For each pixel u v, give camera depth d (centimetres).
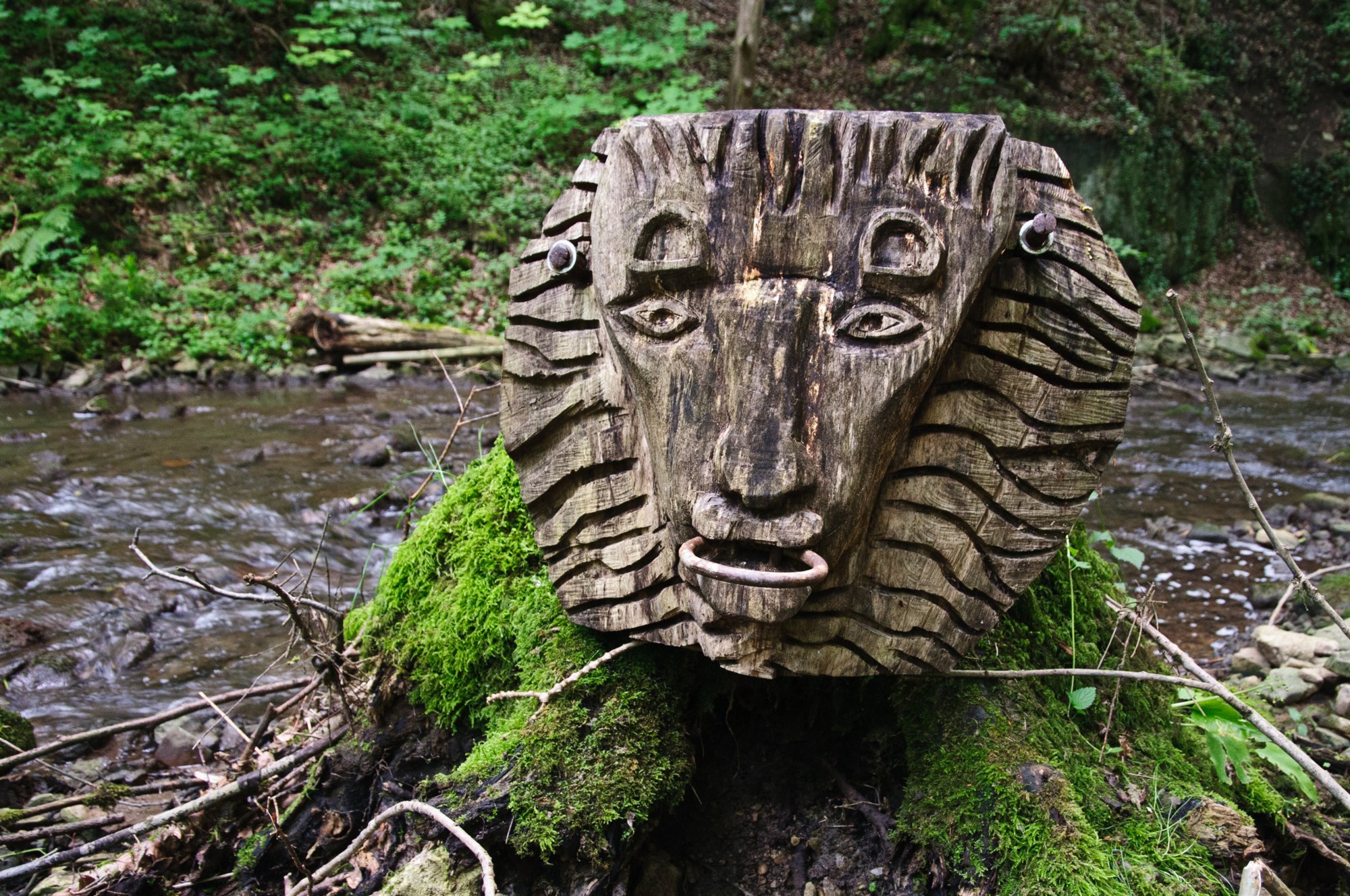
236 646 346
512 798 163
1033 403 159
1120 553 232
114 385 688
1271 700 278
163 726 284
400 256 855
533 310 171
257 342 757
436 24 1035
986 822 168
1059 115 1095
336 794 198
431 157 940
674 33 1066
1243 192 1281
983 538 162
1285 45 1338
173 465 525
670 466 149
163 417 623
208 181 849
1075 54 1152
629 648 176
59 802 222
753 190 147
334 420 627
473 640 200
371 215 897
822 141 145
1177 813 178
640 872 177
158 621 363
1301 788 183
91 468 513
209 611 372
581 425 169
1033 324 158
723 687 188
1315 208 1303
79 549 416
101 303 742
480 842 162
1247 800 200
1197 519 494
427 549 219
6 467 507
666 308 150
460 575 212
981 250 146
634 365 152
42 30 888
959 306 146
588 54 1095
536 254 172
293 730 240
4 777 240
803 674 165
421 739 204
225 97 933
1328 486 554
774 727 196
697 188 148
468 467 239
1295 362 994
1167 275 1165
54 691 310
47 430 582
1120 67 1170
